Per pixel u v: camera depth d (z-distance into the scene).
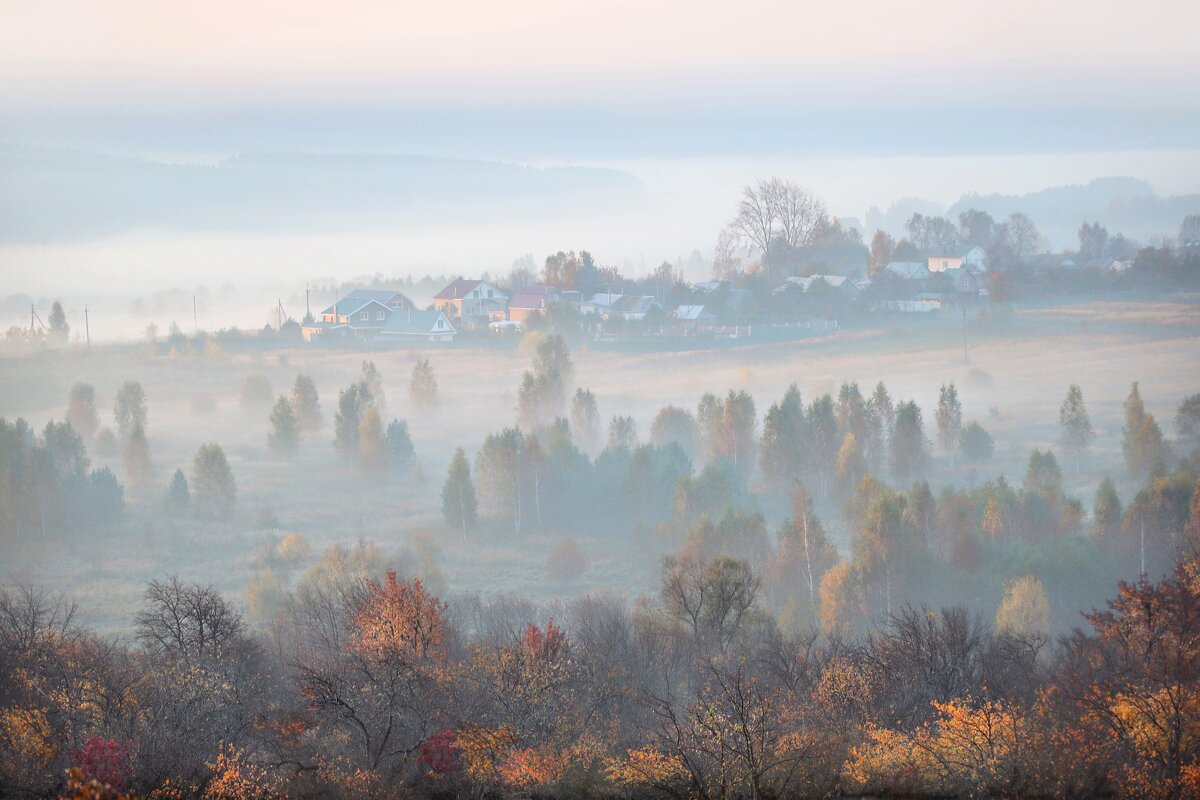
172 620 65.00
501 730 44.94
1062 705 44.19
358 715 46.34
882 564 83.38
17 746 43.28
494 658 51.00
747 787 40.69
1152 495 91.50
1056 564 85.00
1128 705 41.78
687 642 61.53
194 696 48.53
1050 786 39.47
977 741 42.12
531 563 107.25
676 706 52.09
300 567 102.25
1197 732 39.88
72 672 50.75
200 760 43.75
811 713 47.00
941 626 62.19
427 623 52.59
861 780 41.25
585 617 73.00
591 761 43.56
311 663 55.44
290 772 43.75
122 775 41.00
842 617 80.56
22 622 68.69
